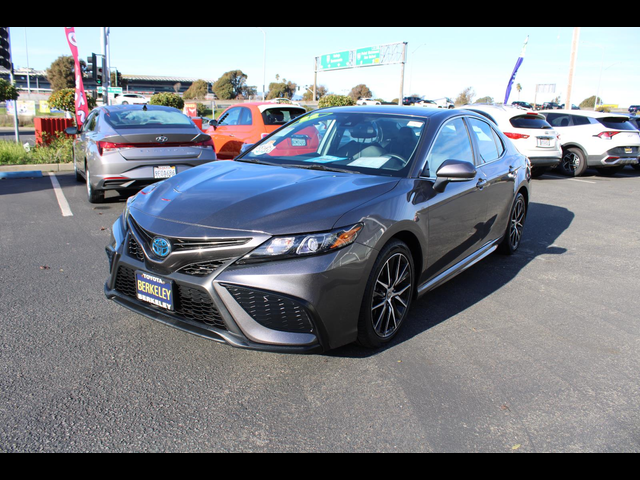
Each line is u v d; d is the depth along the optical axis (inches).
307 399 101.2
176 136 270.4
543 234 247.0
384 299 119.7
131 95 1608.0
